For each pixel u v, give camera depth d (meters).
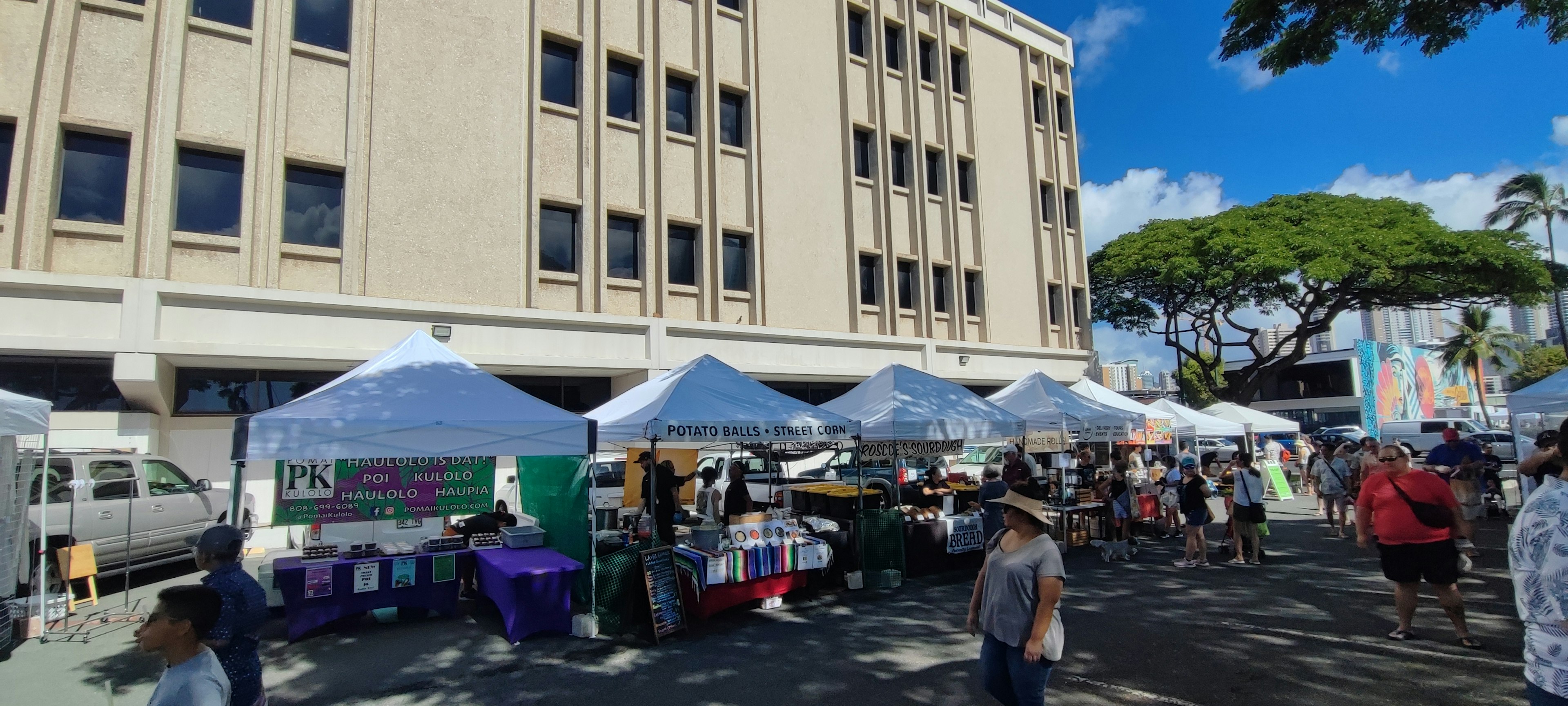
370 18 13.59
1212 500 20.52
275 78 12.68
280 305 12.34
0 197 10.94
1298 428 22.62
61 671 6.65
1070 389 16.47
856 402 11.82
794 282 18.12
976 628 4.66
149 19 11.95
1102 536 12.86
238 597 3.76
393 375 7.94
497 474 14.69
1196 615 7.96
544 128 15.19
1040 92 25.22
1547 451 6.47
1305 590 9.03
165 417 12.08
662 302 16.00
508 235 14.46
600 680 6.28
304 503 8.80
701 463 16.77
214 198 12.30
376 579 7.74
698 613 7.97
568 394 15.60
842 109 19.78
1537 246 23.81
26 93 11.09
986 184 22.73
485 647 7.22
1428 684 5.70
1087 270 25.38
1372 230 23.94
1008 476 13.38
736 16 18.03
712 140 17.08
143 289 11.32
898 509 10.34
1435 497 6.67
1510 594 8.59
